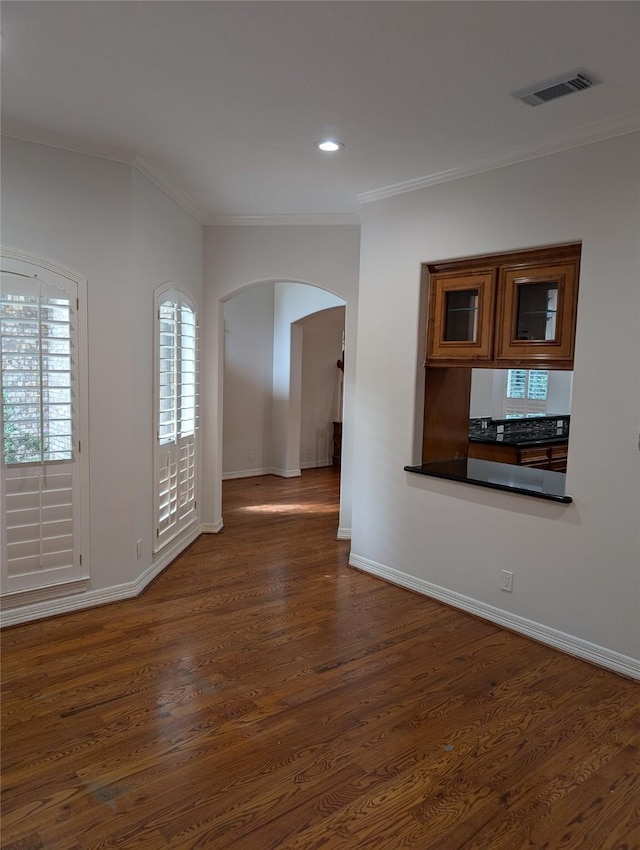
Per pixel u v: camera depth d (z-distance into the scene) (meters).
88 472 3.69
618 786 2.28
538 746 2.51
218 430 5.40
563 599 3.36
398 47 2.38
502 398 8.40
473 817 2.10
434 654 3.29
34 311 3.39
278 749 2.44
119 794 2.17
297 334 8.04
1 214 3.26
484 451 5.88
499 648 3.38
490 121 3.08
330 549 5.10
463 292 3.94
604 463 3.15
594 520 3.20
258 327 8.09
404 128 3.20
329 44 2.38
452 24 2.21
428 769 2.34
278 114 3.06
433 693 2.90
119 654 3.20
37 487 3.50
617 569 3.12
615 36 2.27
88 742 2.46
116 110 3.04
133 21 2.24
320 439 9.08
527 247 3.47
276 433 8.28
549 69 2.54
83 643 3.32
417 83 2.69
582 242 3.21
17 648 3.24
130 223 3.71
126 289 3.74
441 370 4.39
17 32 2.33
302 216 5.04
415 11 2.13
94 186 3.57
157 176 4.01
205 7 2.14
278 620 3.68
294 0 2.08
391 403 4.32
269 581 4.34
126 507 3.89
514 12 2.12
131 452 3.87
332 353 9.08
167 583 4.25
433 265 4.06
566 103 2.86
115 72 2.65
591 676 3.10
